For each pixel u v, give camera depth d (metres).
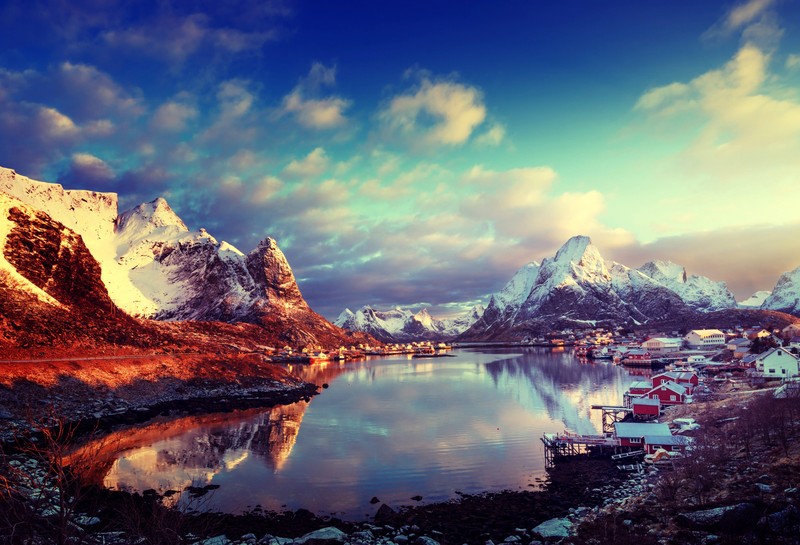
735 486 40.78
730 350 185.75
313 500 47.53
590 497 46.50
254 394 122.31
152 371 115.69
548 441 63.59
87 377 96.44
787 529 32.56
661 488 44.06
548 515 42.41
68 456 56.78
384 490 50.22
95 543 17.92
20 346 104.19
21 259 145.50
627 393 98.44
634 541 33.59
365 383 151.88
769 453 46.69
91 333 129.38
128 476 53.78
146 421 86.94
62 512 15.74
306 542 36.56
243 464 59.38
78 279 159.25
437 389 131.25
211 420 88.75
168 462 59.81
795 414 54.97
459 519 42.03
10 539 15.09
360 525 41.09
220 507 45.22
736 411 70.94
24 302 122.25
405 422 85.44
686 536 33.84
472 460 60.59
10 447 52.38
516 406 100.19
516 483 51.69
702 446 53.88
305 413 96.38
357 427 81.69
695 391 100.69
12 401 74.44
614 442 61.66
